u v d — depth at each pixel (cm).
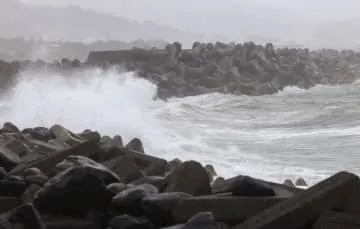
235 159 6412
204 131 8825
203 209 2133
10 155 3316
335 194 1905
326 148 7144
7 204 2548
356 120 9925
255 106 12938
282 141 7812
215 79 17912
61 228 2225
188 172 2447
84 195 2314
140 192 2302
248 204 2127
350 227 1775
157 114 10644
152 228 2167
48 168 3112
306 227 1886
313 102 13488
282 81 19875
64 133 4553
